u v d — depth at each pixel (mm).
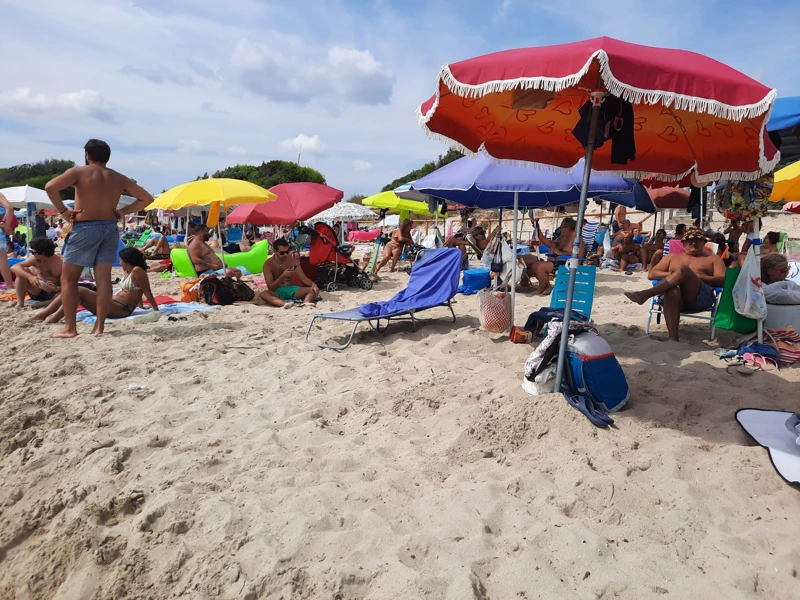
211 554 2449
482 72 2975
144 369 4957
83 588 2408
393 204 16109
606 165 4707
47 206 16562
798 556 2258
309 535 2512
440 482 2996
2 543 2781
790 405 3693
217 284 8852
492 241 9320
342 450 3395
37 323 6953
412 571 2227
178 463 3203
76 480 3135
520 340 5309
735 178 4188
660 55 2936
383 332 6461
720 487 2760
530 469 3018
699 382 4145
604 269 12492
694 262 5512
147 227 29938
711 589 2084
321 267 10844
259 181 54281
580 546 2355
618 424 3480
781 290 4875
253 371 4977
